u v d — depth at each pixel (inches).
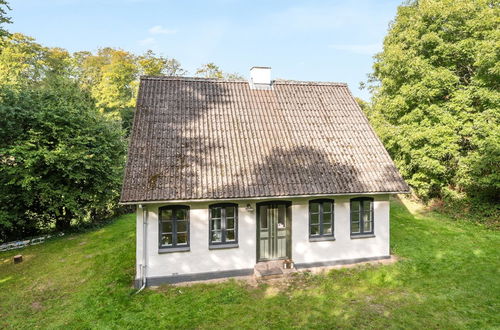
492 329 321.1
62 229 711.1
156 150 459.8
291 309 363.3
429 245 565.9
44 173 613.9
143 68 1742.1
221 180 440.8
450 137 724.7
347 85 659.4
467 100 713.0
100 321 342.0
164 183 422.0
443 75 725.9
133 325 334.0
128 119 1528.1
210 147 482.6
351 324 333.4
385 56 879.7
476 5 727.7
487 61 645.9
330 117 582.2
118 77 1617.9
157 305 372.8
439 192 863.1
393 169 513.7
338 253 491.2
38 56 1566.2
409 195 948.6
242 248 454.0
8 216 598.9
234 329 326.6
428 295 391.9
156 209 423.5
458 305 367.6
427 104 778.2
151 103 524.7
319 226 487.8
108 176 708.0
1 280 455.8
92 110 768.9
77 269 487.5
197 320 341.7
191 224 434.9
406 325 331.3
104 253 553.0
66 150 624.7
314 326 330.3
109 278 447.2
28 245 617.3
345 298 388.2
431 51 786.8
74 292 411.5
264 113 563.2
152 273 425.1
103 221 784.3
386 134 864.9
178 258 431.8
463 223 698.2
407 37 793.6
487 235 613.0
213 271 442.9
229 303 376.8
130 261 510.0
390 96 898.7
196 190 421.4
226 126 521.3
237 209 452.1
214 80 601.3
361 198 501.4
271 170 470.6
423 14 778.8
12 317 354.3
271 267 462.0
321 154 512.4
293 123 556.1
